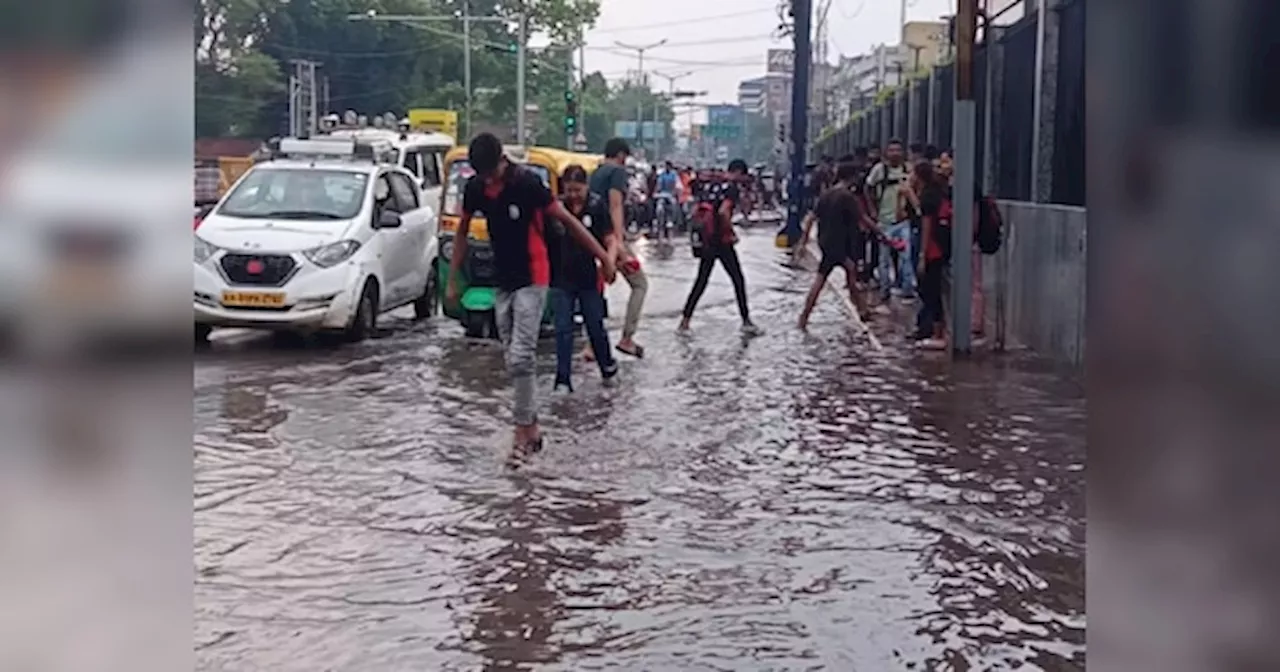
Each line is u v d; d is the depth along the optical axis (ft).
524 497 25.88
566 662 17.76
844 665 17.79
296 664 17.56
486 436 31.40
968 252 44.75
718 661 17.85
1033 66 52.08
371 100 215.10
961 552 22.72
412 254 53.36
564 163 51.70
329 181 50.42
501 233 29.01
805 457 29.63
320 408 34.68
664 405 35.68
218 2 175.83
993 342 48.98
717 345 48.19
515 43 231.09
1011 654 18.20
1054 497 26.32
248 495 25.71
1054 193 47.67
